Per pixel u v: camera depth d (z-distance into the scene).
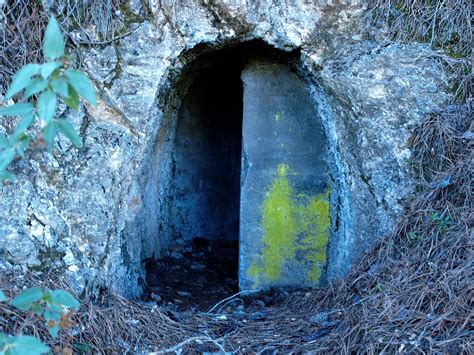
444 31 3.57
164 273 4.23
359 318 2.94
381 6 3.62
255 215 3.93
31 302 2.11
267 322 3.37
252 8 3.56
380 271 3.20
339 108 3.59
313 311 3.38
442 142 3.36
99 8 3.42
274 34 3.63
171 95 3.84
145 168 3.73
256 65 3.90
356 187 3.53
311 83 3.76
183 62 3.65
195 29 3.54
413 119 3.46
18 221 3.08
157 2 3.47
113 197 3.36
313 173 3.88
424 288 2.83
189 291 4.04
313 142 3.88
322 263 3.88
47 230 3.14
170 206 4.72
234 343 3.08
